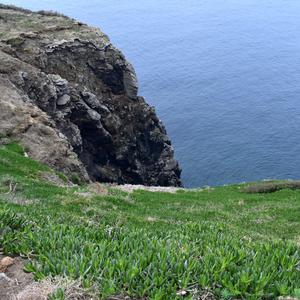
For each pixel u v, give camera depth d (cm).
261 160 11850
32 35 8538
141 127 9425
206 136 13300
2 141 4966
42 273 955
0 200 2498
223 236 1342
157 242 1116
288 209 3934
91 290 900
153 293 884
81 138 7706
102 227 1305
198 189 5662
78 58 8869
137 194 4400
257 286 902
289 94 16500
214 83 17938
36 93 6894
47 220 1391
